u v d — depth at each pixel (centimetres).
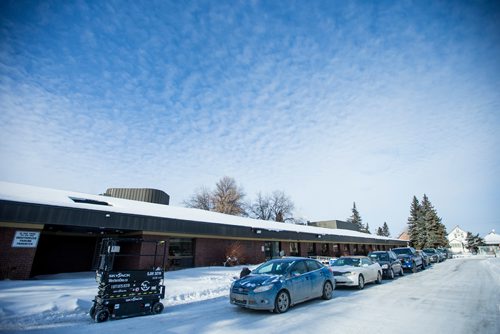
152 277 825
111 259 787
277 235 2444
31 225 1302
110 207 1603
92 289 1045
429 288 1244
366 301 955
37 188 1752
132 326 672
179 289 1126
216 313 810
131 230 1747
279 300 794
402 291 1169
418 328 628
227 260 2045
